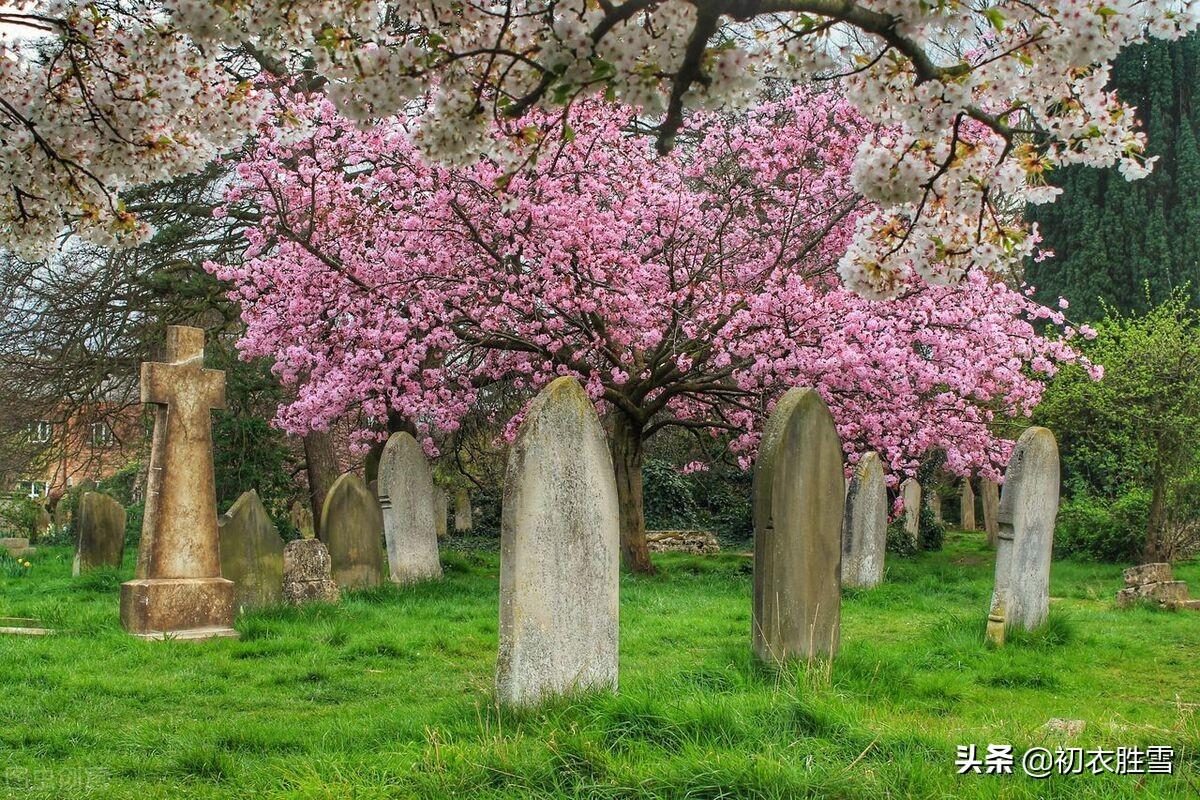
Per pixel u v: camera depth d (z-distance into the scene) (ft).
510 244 50.24
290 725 20.68
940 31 15.70
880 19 14.44
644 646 30.42
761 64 16.08
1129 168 17.35
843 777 14.92
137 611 30.96
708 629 33.73
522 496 20.47
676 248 53.06
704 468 62.95
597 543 21.57
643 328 49.96
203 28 16.28
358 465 87.71
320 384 50.24
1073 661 27.94
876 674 23.80
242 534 35.40
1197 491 57.98
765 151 55.42
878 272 18.57
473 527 92.02
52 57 21.17
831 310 48.14
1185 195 89.40
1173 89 91.30
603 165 50.14
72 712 21.84
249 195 52.16
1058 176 93.76
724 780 14.69
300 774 16.52
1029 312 56.44
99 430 69.10
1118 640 31.60
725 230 56.95
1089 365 53.83
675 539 73.36
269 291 52.60
